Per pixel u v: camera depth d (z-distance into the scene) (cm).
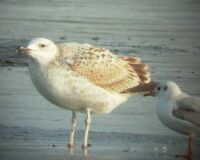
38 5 4300
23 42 2892
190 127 1464
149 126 1711
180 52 2808
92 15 3881
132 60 1627
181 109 1470
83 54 1550
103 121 1741
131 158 1449
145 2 4688
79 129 1678
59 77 1516
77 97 1535
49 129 1661
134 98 1978
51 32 3219
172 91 1491
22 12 3941
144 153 1493
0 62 2444
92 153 1479
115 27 3441
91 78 1545
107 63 1572
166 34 3297
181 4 4628
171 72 2380
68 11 4038
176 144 1579
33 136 1595
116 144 1557
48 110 1825
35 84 1540
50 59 1516
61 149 1505
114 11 4106
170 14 4075
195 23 3738
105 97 1563
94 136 1617
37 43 1512
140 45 2931
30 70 1537
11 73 2266
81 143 1562
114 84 1579
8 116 1755
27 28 3328
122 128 1688
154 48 2873
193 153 1525
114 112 1822
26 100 1917
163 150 1523
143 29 3428
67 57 1530
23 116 1759
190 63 2570
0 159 1413
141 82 1611
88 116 1559
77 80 1527
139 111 1841
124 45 2903
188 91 2098
